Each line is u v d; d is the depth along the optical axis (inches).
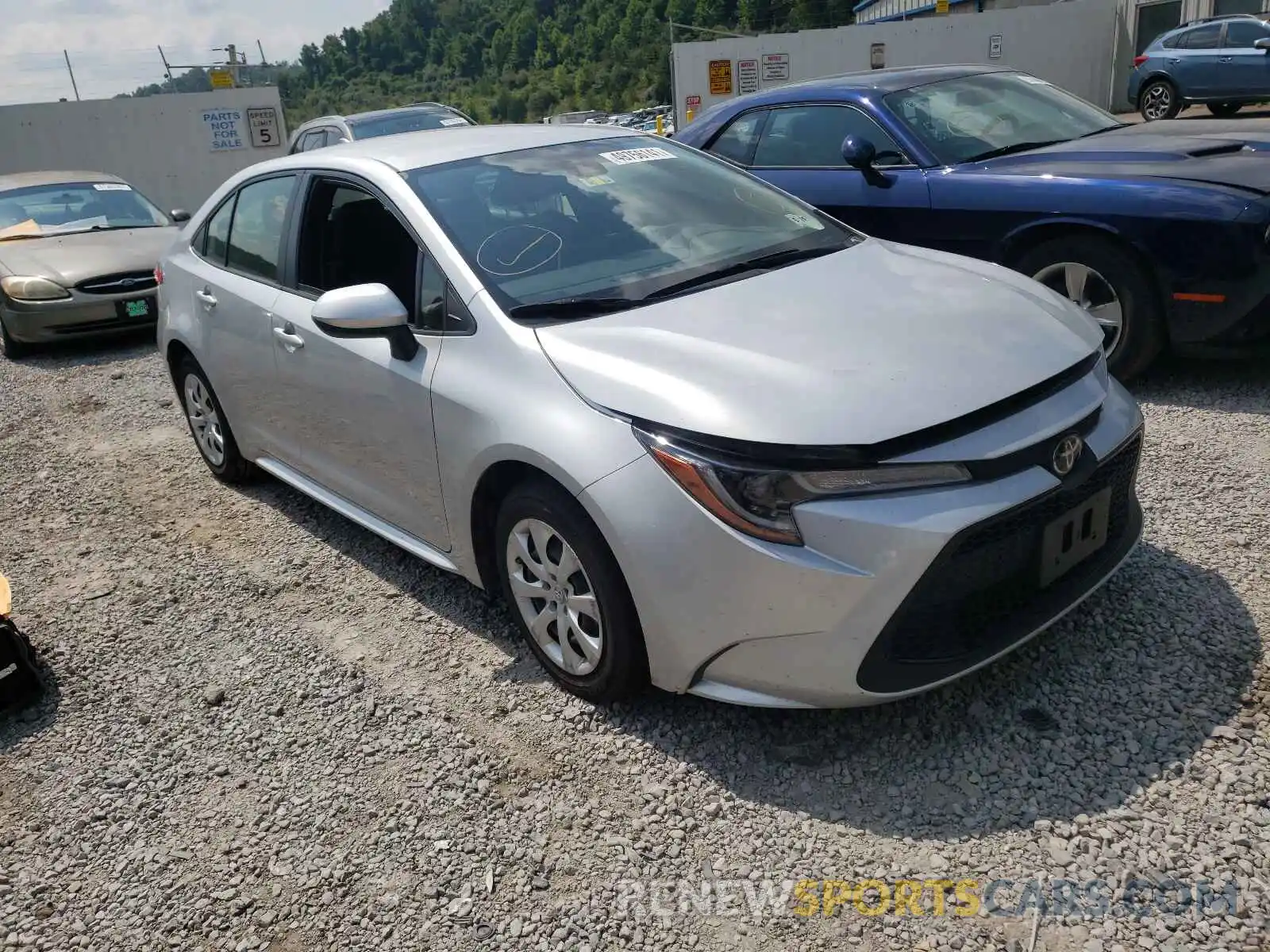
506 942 94.7
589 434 112.8
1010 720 115.3
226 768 123.8
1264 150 206.1
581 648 123.7
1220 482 164.6
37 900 106.7
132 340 381.1
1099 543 115.1
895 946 89.4
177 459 237.8
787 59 910.4
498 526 129.7
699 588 105.9
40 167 749.3
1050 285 214.2
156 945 99.2
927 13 1464.1
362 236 152.9
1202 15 855.1
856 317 121.6
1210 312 192.5
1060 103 257.9
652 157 167.3
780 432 102.0
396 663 142.0
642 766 115.3
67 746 132.2
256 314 173.9
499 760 119.1
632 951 92.2
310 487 177.9
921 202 227.6
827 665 103.3
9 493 226.4
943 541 99.0
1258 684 115.6
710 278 137.1
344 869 105.7
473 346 130.2
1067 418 109.9
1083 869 94.7
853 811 105.3
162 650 152.9
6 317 351.6
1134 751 108.0
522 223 143.3
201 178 794.8
